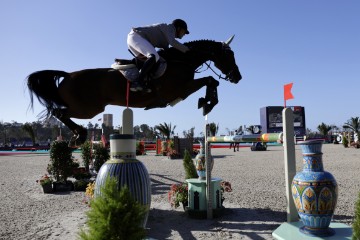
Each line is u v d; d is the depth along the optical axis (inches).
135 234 88.4
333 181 143.0
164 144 954.7
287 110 163.0
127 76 157.6
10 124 3262.8
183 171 497.7
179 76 167.2
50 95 176.2
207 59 182.4
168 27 167.6
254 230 178.1
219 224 193.0
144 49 158.2
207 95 171.3
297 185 146.3
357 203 96.0
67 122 181.8
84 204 263.3
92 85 169.3
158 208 239.9
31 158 941.2
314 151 145.4
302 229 150.4
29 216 222.2
